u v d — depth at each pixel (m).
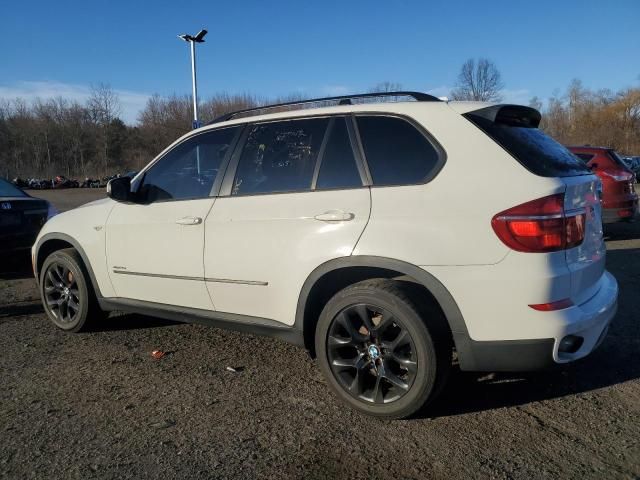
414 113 3.26
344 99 3.68
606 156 9.00
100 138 56.34
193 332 4.84
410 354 3.04
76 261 4.69
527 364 2.87
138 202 4.27
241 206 3.65
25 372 3.94
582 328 2.90
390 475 2.63
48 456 2.82
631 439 2.89
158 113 48.66
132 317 5.35
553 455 2.76
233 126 3.97
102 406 3.39
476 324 2.90
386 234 3.07
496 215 2.84
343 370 3.27
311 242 3.30
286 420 3.18
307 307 3.39
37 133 56.16
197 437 3.00
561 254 2.85
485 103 3.28
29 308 5.75
